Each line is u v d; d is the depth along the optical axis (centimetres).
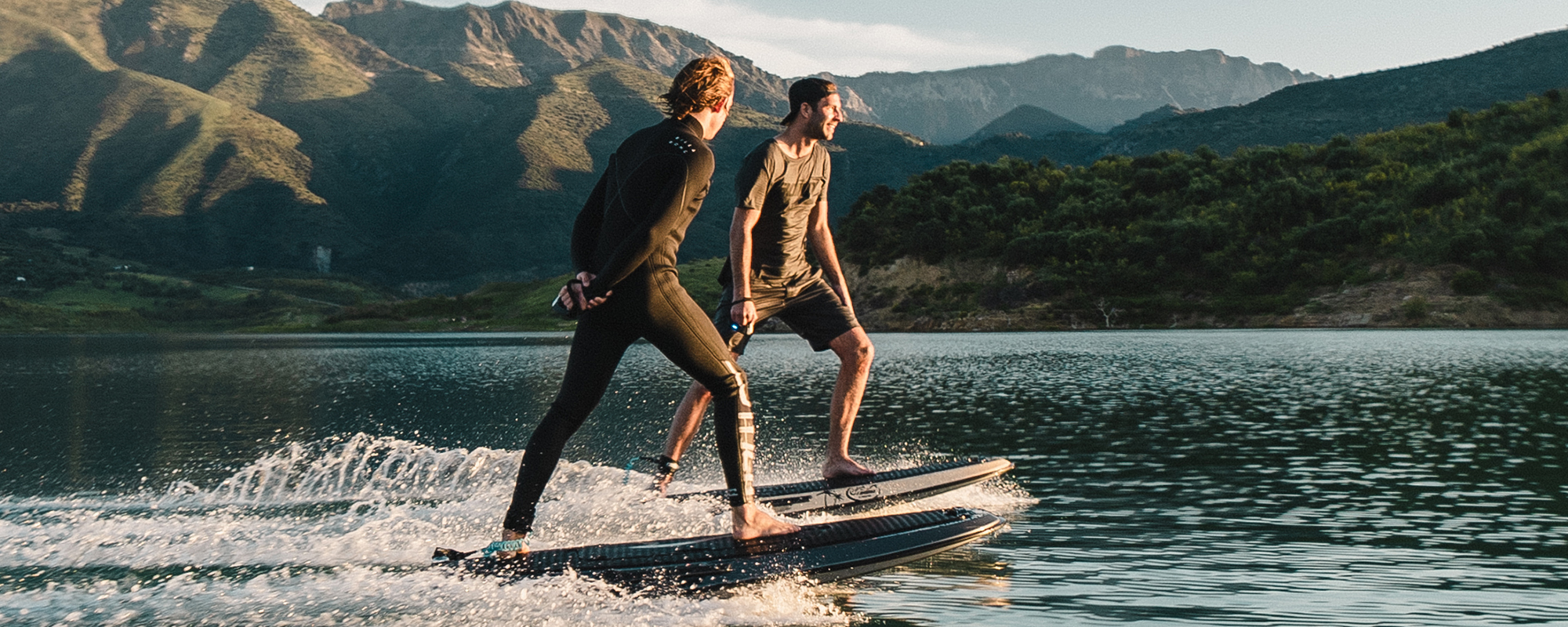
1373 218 7600
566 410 395
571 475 727
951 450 895
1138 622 359
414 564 439
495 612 352
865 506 548
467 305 14175
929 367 2427
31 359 4034
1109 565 445
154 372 2819
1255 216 8356
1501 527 526
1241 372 2019
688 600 369
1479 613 369
